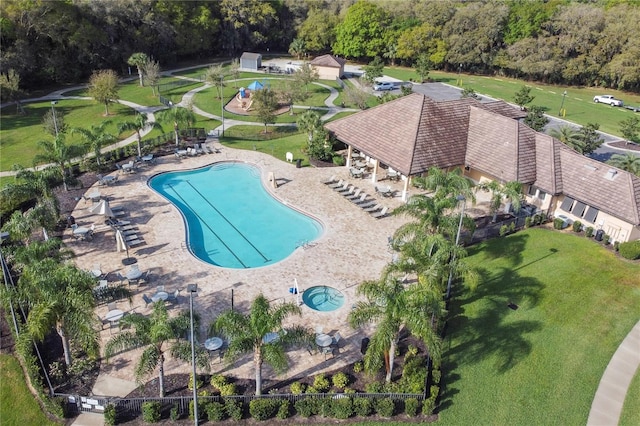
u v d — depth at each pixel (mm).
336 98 78688
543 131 63125
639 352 27500
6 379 23656
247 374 24188
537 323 29203
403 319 21469
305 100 73062
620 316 30266
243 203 42812
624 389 24969
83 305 22078
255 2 113062
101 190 43000
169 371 24172
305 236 38094
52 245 26344
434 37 109250
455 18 106688
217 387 23125
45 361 24562
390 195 43625
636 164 45969
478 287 32219
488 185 37406
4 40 76562
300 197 43062
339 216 40156
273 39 120500
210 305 28969
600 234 38219
